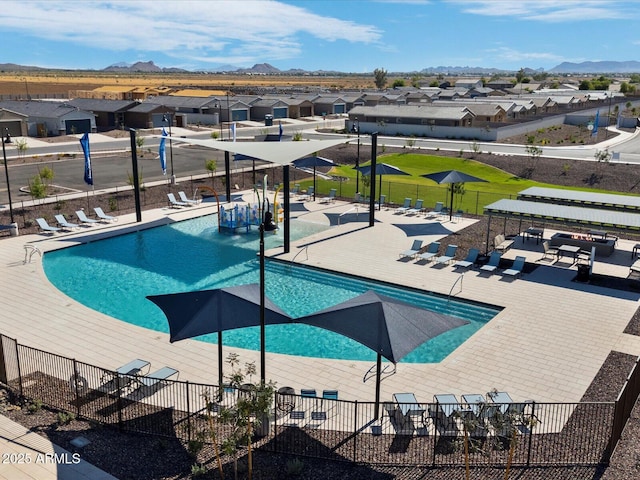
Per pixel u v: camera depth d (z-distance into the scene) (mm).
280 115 98000
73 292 23688
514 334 19188
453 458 12406
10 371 16141
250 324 14141
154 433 13305
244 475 11789
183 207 37656
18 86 165000
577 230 32062
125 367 15891
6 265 25859
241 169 51156
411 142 62875
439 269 25969
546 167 52625
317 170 52750
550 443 12859
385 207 38219
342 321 13758
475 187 46469
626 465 12094
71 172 48781
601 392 15547
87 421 13805
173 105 93000
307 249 28875
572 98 105875
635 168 50219
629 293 23109
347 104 110062
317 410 14453
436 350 19000
